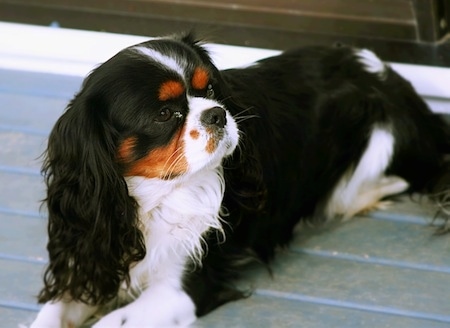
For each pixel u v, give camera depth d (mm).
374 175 4039
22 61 5156
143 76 3096
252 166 3533
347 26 5016
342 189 4000
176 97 3105
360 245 3846
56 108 4805
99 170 3156
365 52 4258
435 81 4699
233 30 5000
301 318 3441
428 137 4148
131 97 3088
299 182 3836
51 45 5047
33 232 3914
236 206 3549
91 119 3129
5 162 4371
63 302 3375
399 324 3395
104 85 3123
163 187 3244
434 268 3684
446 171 4121
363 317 3438
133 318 3309
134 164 3176
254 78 3797
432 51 4824
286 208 3816
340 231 3949
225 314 3463
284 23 5051
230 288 3549
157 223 3361
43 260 3750
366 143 3979
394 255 3770
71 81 5051
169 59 3143
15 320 3441
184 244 3406
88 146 3146
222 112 3139
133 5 5219
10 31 5090
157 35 4938
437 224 3936
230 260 3586
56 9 5234
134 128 3105
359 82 4043
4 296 3559
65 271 3344
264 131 3660
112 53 4945
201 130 3096
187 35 3416
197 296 3418
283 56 4035
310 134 3846
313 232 3951
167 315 3344
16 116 4738
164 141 3117
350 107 3941
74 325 3406
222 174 3426
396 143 4023
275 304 3520
